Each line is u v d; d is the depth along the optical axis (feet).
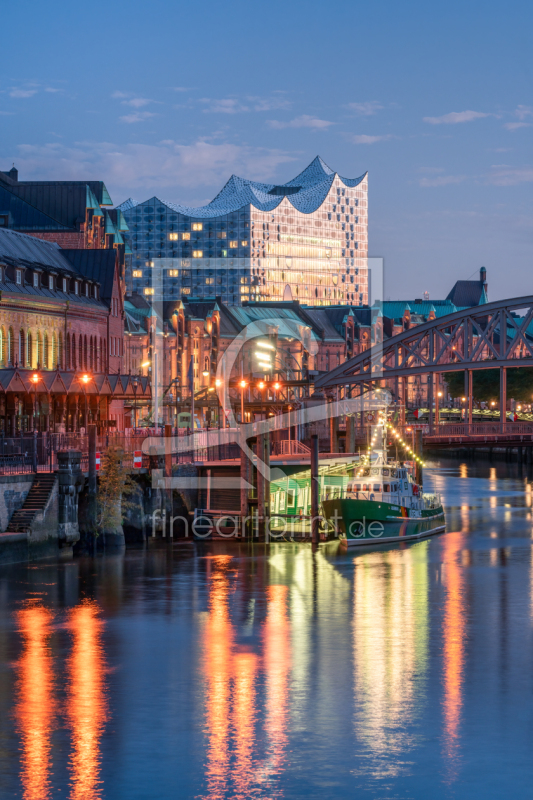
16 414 342.23
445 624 197.88
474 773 128.47
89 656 175.42
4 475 246.88
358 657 175.42
